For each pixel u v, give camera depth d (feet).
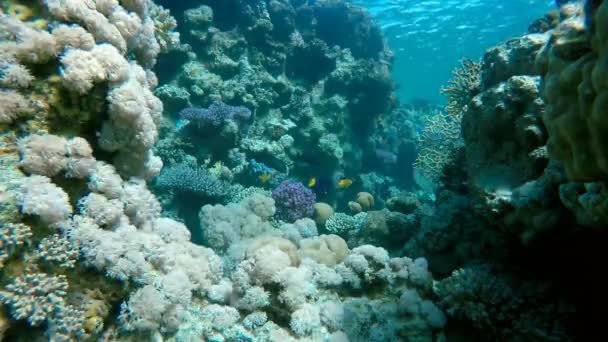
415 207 26.40
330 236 16.46
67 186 7.55
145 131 8.96
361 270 11.25
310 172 37.27
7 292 6.00
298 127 37.11
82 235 6.92
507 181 11.57
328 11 43.57
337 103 38.04
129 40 9.82
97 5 8.87
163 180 25.93
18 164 6.85
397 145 47.83
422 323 9.95
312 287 10.57
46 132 7.49
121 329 7.60
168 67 33.37
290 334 9.45
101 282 7.24
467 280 10.91
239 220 22.72
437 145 29.37
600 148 6.03
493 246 12.90
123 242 7.66
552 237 9.68
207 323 9.21
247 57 37.32
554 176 9.52
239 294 10.03
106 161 8.88
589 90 6.04
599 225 7.47
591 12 6.51
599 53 5.97
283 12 39.14
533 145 11.25
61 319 6.47
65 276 6.73
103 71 7.87
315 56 39.99
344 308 10.25
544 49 8.34
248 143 32.45
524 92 11.64
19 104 7.12
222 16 37.29
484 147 12.89
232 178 30.60
